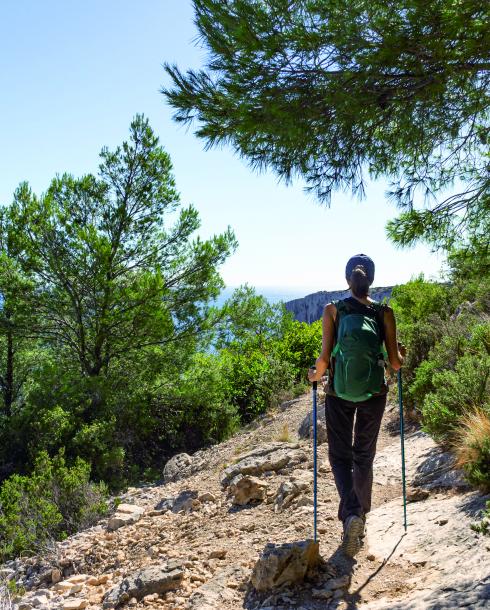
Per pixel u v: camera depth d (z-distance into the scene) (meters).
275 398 15.45
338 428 4.04
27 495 8.88
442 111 4.23
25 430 13.94
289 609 3.46
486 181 5.03
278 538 4.74
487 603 2.83
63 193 15.98
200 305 16.09
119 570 5.45
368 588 3.54
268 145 4.70
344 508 3.95
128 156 15.81
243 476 6.93
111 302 15.37
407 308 14.02
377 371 3.77
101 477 13.32
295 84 4.16
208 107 4.52
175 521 6.55
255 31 3.94
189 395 15.77
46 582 6.15
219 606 3.78
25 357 18.19
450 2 3.51
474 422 5.12
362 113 4.11
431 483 5.11
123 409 15.11
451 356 7.64
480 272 5.49
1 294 15.05
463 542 3.74
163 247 16.53
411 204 5.26
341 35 3.80
